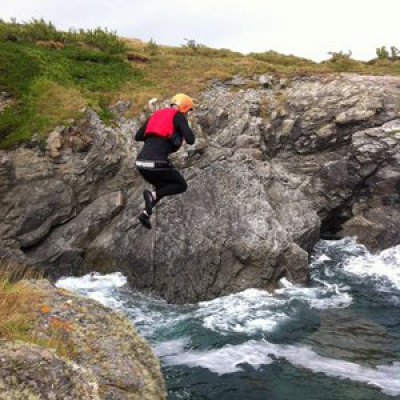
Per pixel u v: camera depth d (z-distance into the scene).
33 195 16.97
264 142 21.47
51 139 17.94
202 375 10.02
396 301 14.23
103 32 28.69
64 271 16.88
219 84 23.89
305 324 12.66
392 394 9.06
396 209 19.64
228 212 16.08
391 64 29.45
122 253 16.64
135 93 22.02
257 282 15.12
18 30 26.34
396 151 19.25
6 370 4.70
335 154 21.67
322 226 21.47
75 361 5.67
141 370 6.26
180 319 13.42
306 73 25.06
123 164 18.67
